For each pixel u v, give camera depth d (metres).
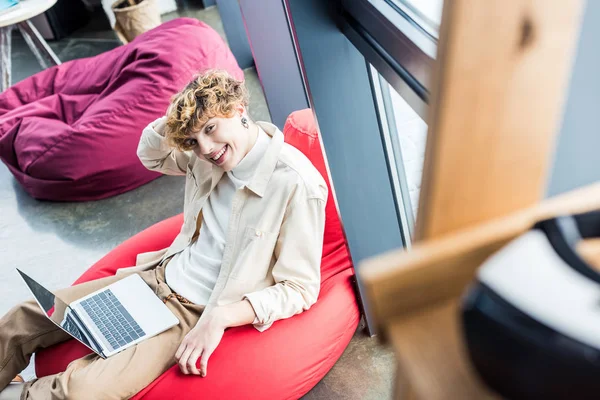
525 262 0.38
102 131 2.92
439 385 0.39
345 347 1.98
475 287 0.39
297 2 1.45
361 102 1.64
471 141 0.39
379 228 1.91
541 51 0.37
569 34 0.37
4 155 3.16
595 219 0.41
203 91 1.67
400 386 0.45
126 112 2.95
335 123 1.66
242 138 1.76
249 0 2.54
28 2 3.82
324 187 1.81
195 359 1.70
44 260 2.83
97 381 1.70
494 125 0.39
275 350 1.78
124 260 2.25
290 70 2.79
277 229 1.79
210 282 1.92
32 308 1.95
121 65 3.28
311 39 1.51
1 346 1.93
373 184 1.81
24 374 2.30
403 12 1.21
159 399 1.73
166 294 1.93
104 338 1.82
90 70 3.47
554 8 0.36
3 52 3.94
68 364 1.90
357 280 1.97
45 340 1.99
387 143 1.75
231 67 3.26
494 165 0.41
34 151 2.99
